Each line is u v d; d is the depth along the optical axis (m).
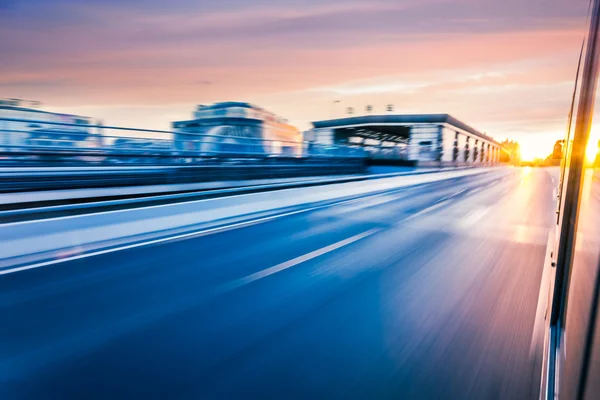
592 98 1.86
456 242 8.26
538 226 10.45
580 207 2.02
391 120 37.56
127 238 8.09
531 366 3.36
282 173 23.77
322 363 3.38
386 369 3.29
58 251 6.88
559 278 2.79
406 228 9.82
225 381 3.10
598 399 1.04
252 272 5.97
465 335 3.94
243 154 22.16
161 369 3.26
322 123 42.25
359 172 31.86
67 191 12.84
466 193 19.88
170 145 18.47
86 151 16.00
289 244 7.89
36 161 14.39
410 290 5.23
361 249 7.48
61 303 4.68
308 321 4.22
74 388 2.99
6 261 6.18
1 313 4.39
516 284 5.59
